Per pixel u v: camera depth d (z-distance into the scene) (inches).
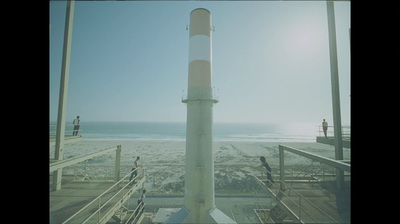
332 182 292.0
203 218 247.9
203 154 259.4
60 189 284.4
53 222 192.5
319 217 189.9
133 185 310.7
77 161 221.1
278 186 281.4
